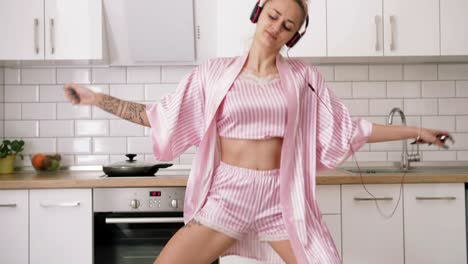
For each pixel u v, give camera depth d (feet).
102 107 5.16
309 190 5.51
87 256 7.52
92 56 8.64
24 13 8.57
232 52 8.64
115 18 8.93
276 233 5.40
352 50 8.70
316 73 5.62
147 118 5.33
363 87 9.60
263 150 5.29
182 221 7.45
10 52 8.57
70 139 9.49
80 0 8.61
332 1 8.66
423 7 8.73
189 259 5.28
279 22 5.08
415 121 9.62
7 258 7.50
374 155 9.57
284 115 5.18
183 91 5.41
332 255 5.23
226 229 5.30
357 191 7.50
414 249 7.54
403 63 9.61
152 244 7.62
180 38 9.05
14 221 7.50
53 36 8.61
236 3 8.63
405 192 7.54
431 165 9.56
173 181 7.48
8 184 7.41
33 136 9.46
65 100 9.48
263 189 5.26
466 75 9.65
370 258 7.52
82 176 8.21
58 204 7.45
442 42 8.75
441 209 7.55
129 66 9.52
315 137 5.53
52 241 7.52
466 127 9.63
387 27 8.69
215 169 5.50
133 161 8.46
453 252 7.55
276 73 5.37
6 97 9.43
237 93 5.19
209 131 5.33
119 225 7.59
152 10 8.79
